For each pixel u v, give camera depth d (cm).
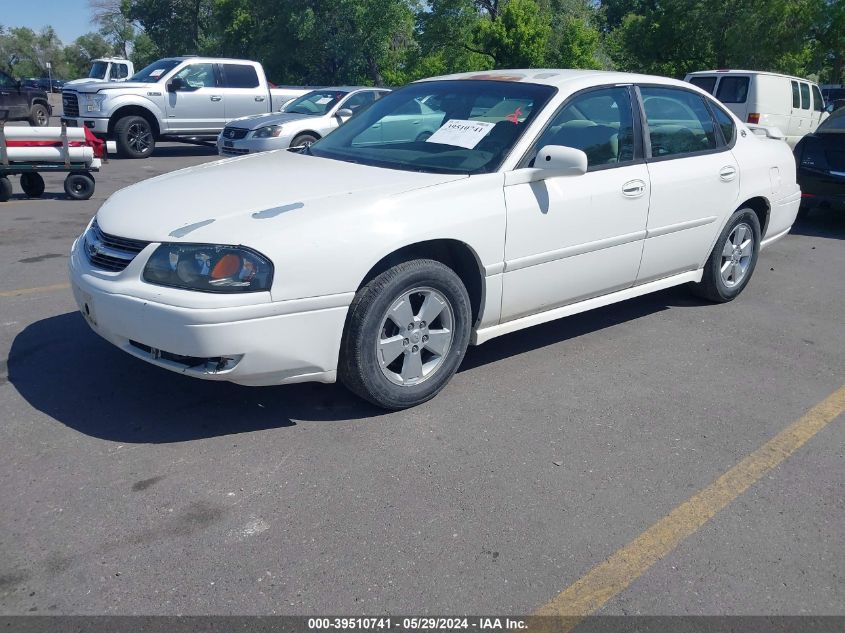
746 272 599
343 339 364
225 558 276
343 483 326
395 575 270
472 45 3466
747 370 468
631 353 489
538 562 280
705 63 2892
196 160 1562
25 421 369
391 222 361
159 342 334
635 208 473
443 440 366
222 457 343
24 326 495
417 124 468
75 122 1547
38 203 970
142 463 336
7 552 276
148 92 1529
